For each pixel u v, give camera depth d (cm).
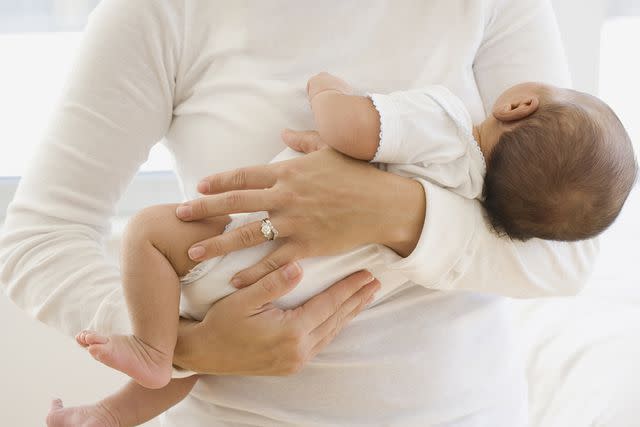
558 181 105
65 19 200
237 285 101
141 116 108
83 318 105
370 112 102
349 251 104
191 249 99
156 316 99
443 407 110
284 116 108
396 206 101
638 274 198
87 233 110
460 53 111
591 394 157
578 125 106
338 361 107
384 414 108
